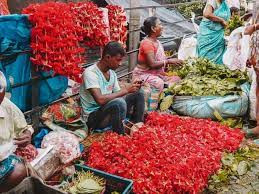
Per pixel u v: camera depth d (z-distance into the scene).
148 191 3.12
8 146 2.67
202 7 13.77
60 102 4.04
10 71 3.46
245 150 4.23
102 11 4.43
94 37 4.26
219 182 3.65
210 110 5.01
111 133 3.83
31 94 3.73
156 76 5.30
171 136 4.04
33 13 3.42
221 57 6.81
